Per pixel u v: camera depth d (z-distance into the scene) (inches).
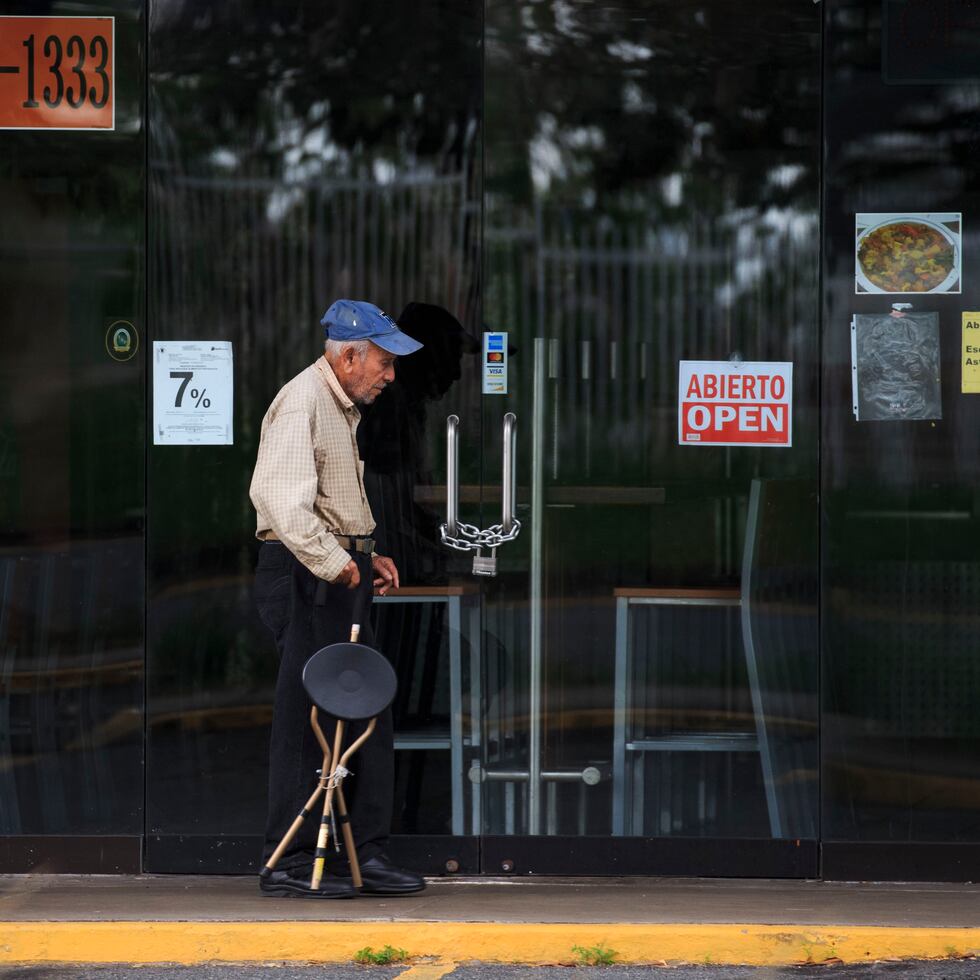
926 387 822.5
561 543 836.6
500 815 838.5
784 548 829.2
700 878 834.2
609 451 833.5
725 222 826.8
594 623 836.0
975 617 822.5
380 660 753.6
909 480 824.3
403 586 838.5
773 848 831.7
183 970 719.1
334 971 715.4
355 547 777.6
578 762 837.2
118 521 839.1
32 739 842.2
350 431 781.3
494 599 836.6
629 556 835.4
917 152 820.6
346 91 832.9
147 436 837.8
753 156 825.5
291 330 837.2
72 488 839.1
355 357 774.5
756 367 828.0
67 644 839.7
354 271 836.0
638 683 836.0
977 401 821.9
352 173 834.2
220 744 839.1
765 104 823.7
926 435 823.1
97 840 842.2
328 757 765.9
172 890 814.5
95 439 837.8
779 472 828.6
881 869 828.0
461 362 835.4
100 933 734.5
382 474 839.1
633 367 831.7
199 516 839.1
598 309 831.7
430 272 834.8
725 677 832.9
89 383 837.8
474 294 834.2
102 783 841.5
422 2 829.2
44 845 842.2
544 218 831.7
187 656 838.5
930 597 823.7
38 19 834.8
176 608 838.5
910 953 731.4
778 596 829.8
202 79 833.5
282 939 730.2
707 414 831.1
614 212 829.8
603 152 828.6
